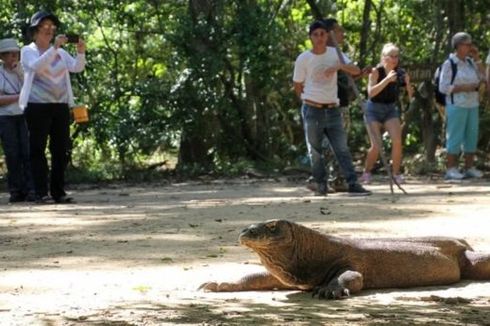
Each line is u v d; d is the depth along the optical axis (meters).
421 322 6.39
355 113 27.05
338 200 15.00
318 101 16.14
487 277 8.43
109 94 24.53
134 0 25.52
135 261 9.04
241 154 25.73
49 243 10.36
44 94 15.42
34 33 15.53
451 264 8.23
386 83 17.70
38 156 15.70
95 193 18.91
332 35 16.28
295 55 27.38
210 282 7.67
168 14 25.78
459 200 14.66
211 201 15.48
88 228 11.64
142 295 7.36
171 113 24.48
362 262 7.81
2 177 22.98
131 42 25.88
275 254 7.47
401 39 27.84
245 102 25.61
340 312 6.75
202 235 10.77
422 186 18.23
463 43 19.59
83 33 24.72
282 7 27.52
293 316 6.54
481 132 26.09
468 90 19.66
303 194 16.80
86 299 7.15
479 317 6.61
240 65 24.78
